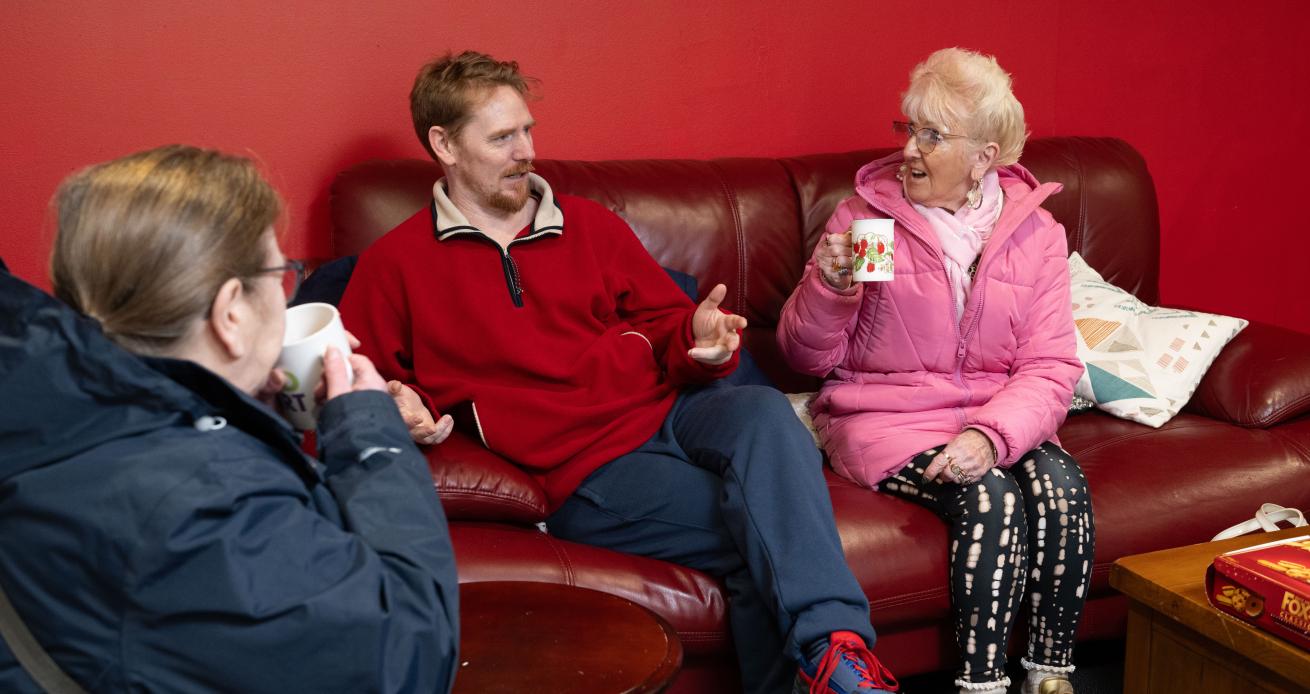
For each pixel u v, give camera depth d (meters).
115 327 0.94
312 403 1.16
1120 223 2.81
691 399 2.01
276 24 2.36
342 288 2.12
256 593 0.91
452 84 2.02
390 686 0.97
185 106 2.32
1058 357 2.15
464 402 1.97
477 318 2.02
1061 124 3.17
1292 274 3.59
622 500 1.89
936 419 2.12
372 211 2.25
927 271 2.13
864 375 2.22
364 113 2.47
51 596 0.90
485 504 1.83
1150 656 1.73
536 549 1.76
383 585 0.98
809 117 2.89
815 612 1.67
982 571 1.89
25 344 0.89
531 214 2.16
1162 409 2.38
